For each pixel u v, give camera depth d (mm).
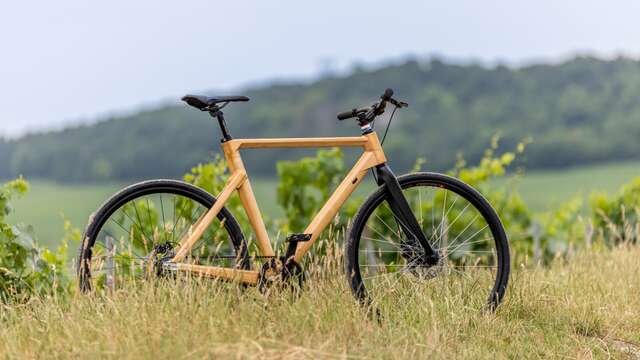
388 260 11945
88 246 7328
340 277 7816
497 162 14188
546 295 8562
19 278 8648
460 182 7906
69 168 99250
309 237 7508
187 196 7543
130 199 7434
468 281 8172
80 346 6500
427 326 7219
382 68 107062
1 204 8828
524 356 7293
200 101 7406
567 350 7480
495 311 7895
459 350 7059
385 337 6926
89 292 7285
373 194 7695
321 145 7609
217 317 6812
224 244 9281
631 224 14578
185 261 7438
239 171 7523
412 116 96375
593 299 8812
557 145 90688
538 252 13227
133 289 7199
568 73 99250
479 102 98688
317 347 6672
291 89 107062
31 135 101625
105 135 101625
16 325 6980
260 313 7070
